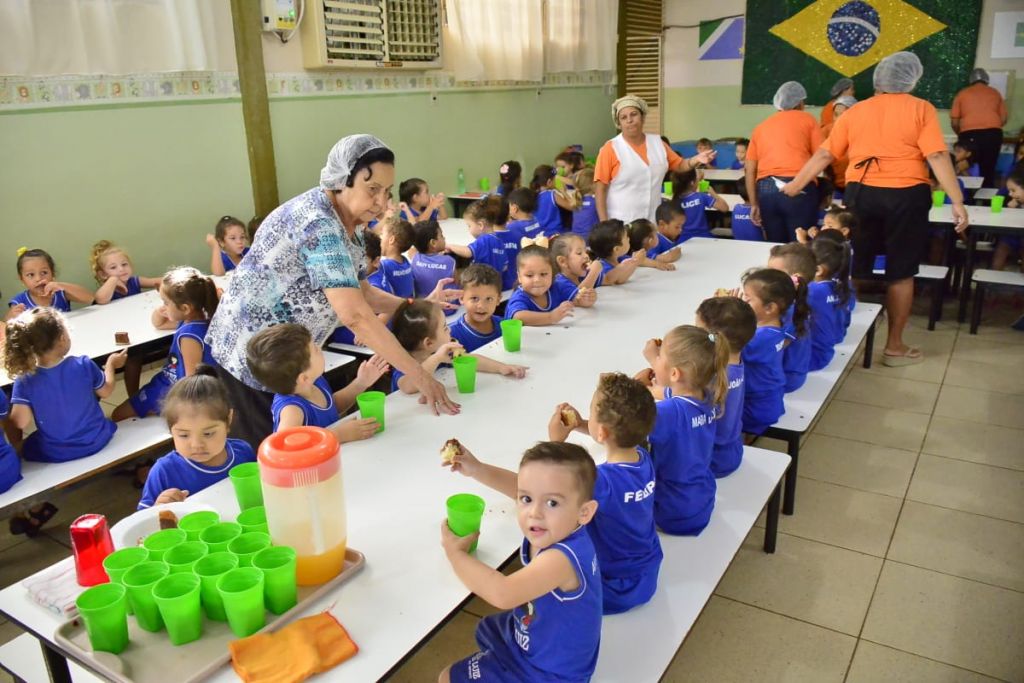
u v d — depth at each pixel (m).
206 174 4.29
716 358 1.71
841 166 5.41
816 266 2.86
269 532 1.26
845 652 1.99
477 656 1.37
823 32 7.63
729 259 3.66
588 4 7.09
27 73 3.38
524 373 2.21
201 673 1.07
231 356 2.04
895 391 3.65
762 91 8.09
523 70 6.37
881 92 3.80
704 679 1.91
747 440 3.15
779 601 2.20
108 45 3.65
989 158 6.50
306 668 1.07
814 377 2.76
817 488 2.79
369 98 5.21
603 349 2.42
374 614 1.20
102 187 3.81
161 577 1.18
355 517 1.47
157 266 4.14
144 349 2.86
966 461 2.96
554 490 1.19
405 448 1.76
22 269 3.22
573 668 1.25
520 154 6.82
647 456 1.53
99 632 1.10
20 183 3.49
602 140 8.12
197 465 1.78
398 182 5.57
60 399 2.24
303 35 4.66
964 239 4.54
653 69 8.46
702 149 7.07
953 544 2.44
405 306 2.35
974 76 6.51
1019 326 4.50
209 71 4.20
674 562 1.66
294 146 4.77
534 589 1.17
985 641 2.01
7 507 2.04
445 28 5.69
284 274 1.96
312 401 1.88
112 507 2.82
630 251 3.74
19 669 1.54
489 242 3.89
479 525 1.38
